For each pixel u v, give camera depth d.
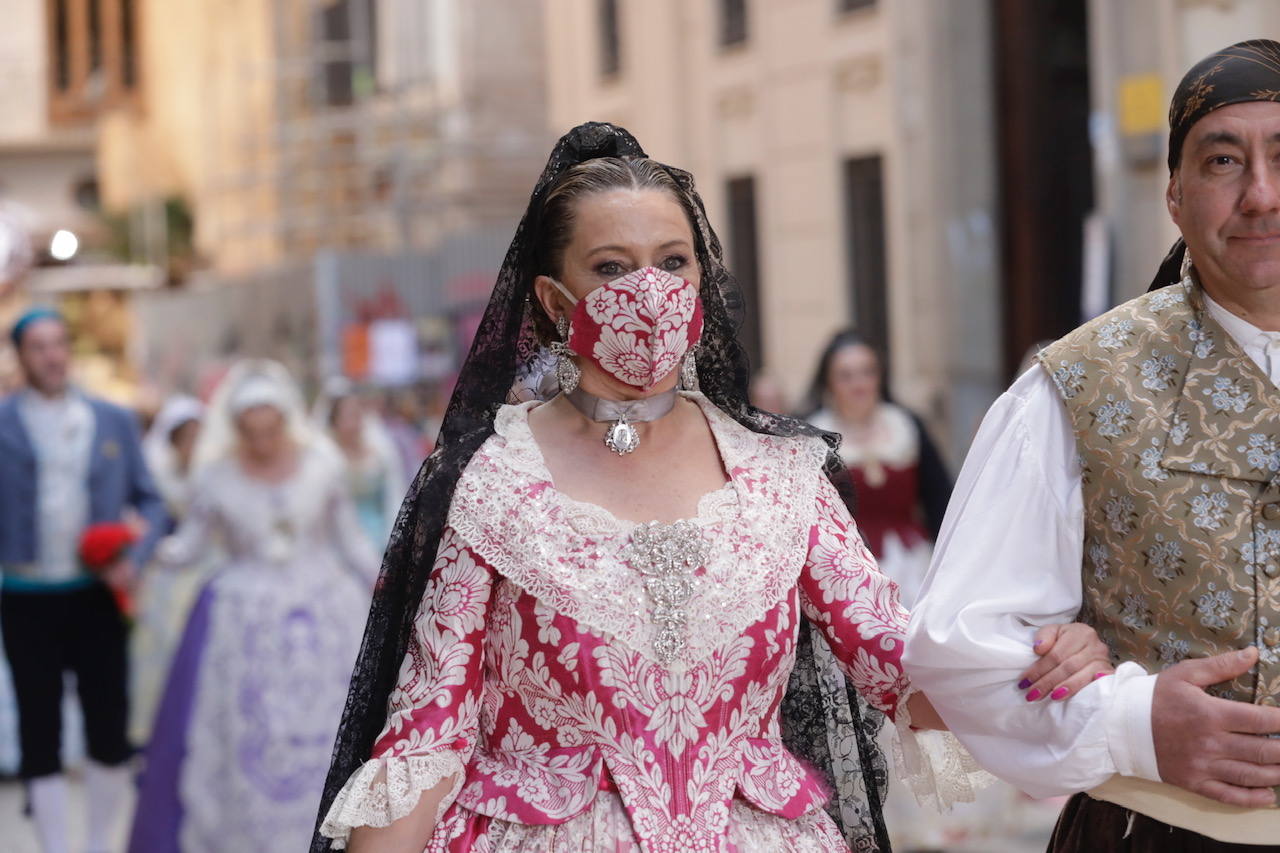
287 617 6.98
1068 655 2.72
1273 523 2.69
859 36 12.91
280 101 24.39
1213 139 2.66
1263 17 8.44
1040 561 2.84
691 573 2.89
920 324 12.51
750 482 3.03
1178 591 2.73
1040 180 11.84
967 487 2.93
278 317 19.36
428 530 2.96
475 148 21.55
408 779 2.81
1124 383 2.80
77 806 8.59
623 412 3.02
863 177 13.10
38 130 39.41
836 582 3.07
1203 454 2.73
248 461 7.19
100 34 39.38
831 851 2.99
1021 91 11.78
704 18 15.09
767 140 14.25
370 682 3.03
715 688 2.89
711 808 2.86
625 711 2.84
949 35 12.09
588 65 17.38
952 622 2.79
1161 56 8.80
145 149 32.28
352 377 17.06
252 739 6.82
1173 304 2.84
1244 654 2.63
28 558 7.28
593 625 2.84
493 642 2.92
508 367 3.13
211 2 28.34
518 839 2.84
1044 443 2.86
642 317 2.86
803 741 3.20
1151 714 2.66
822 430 3.19
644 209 2.92
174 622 9.16
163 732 6.91
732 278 3.17
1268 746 2.60
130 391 25.64
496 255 17.62
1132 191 9.02
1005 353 12.10
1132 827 2.84
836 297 13.43
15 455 7.36
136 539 7.34
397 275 17.61
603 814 2.82
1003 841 6.81
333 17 23.89
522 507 2.92
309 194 23.81
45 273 30.88
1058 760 2.73
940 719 2.98
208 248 29.02
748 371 3.18
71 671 7.36
